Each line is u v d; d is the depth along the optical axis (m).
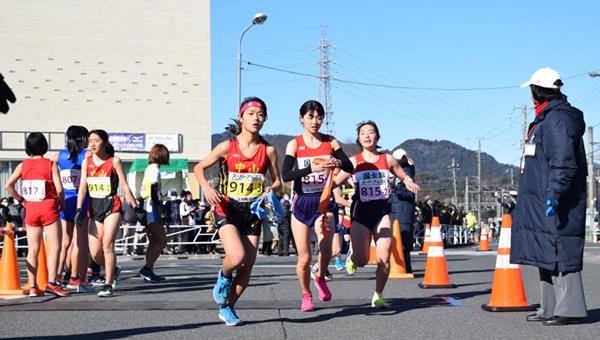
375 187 8.32
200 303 8.91
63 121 40.62
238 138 7.07
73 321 7.53
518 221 7.24
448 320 7.52
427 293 10.00
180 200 22.44
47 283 9.98
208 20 42.59
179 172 27.12
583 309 7.18
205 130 42.38
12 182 9.85
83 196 9.95
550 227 6.99
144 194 11.48
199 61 42.47
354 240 8.43
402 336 6.64
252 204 6.99
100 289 10.58
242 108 7.06
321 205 7.56
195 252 22.58
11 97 5.45
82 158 10.54
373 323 7.35
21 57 40.22
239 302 8.95
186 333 6.81
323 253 8.27
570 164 6.77
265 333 6.80
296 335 6.70
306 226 7.95
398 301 9.10
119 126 41.47
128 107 41.59
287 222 21.55
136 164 25.44
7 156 38.06
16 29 40.22
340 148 8.05
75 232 10.24
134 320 7.58
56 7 40.78
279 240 21.75
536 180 7.07
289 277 12.65
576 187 7.00
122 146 35.66
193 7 42.53
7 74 39.97
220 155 7.01
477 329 6.97
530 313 7.96
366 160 8.41
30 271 9.79
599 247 28.20
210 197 6.90
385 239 8.26
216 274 13.45
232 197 7.04
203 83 42.47
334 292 10.16
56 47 40.69
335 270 14.30
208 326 7.19
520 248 7.20
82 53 41.03
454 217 35.88
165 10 42.19
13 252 10.12
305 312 8.12
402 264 12.42
